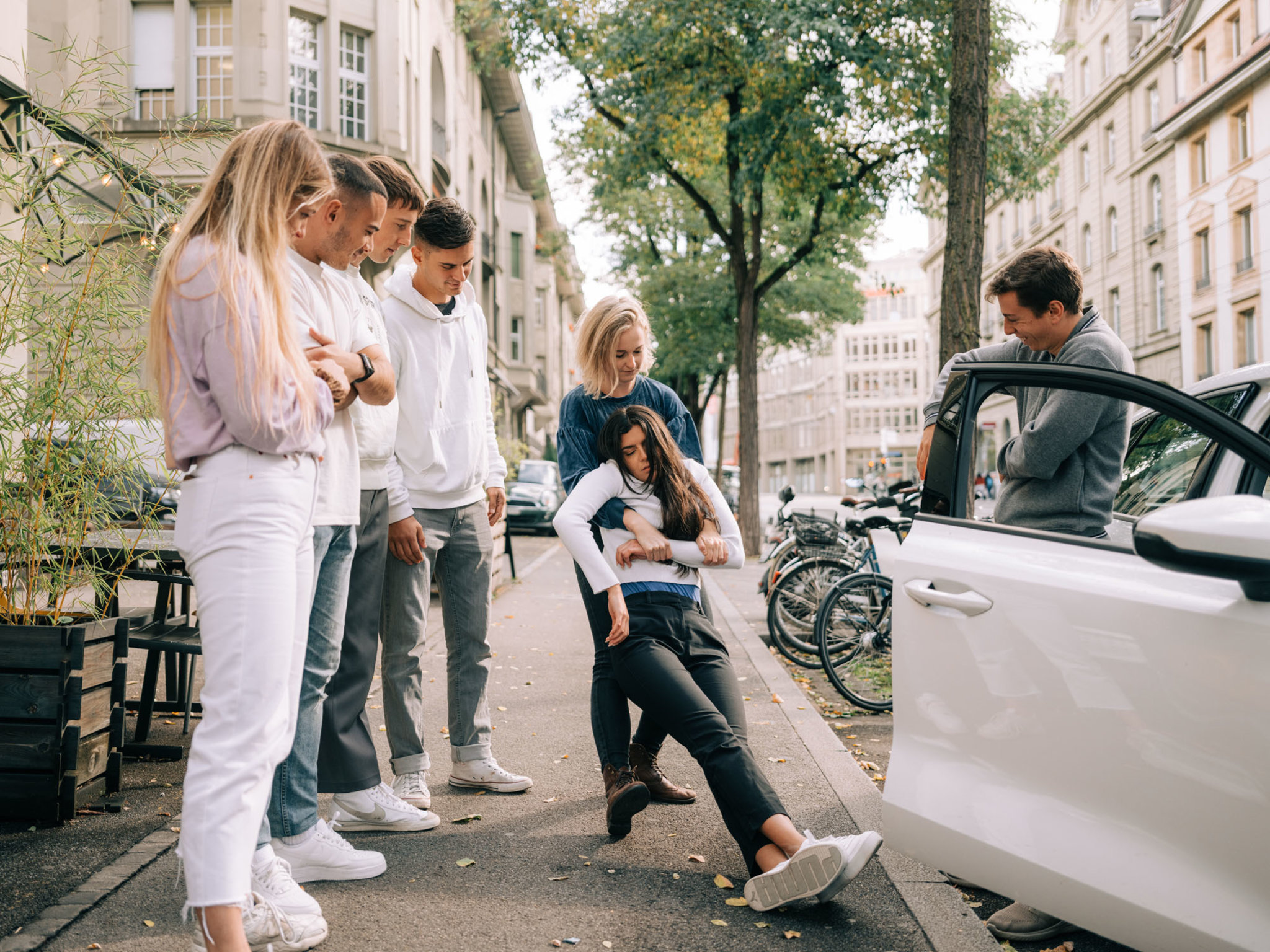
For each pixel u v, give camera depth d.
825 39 13.23
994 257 50.84
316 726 2.90
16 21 7.18
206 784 2.09
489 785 3.83
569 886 2.90
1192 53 33.41
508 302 35.19
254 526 2.14
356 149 17.03
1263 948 1.85
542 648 7.30
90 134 3.64
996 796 2.27
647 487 3.33
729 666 3.19
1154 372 36.75
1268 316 30.16
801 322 23.59
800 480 104.12
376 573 3.26
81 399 3.36
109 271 3.37
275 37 15.98
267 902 2.42
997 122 16.30
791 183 16.02
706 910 2.75
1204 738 1.96
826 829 3.43
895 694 2.51
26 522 3.37
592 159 18.41
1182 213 34.50
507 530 11.80
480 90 30.28
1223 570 1.79
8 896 2.70
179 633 4.00
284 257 2.25
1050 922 2.75
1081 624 2.18
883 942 2.56
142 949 2.39
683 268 22.98
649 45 14.53
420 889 2.86
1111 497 2.76
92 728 3.46
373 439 3.13
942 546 2.49
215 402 2.15
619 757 3.37
